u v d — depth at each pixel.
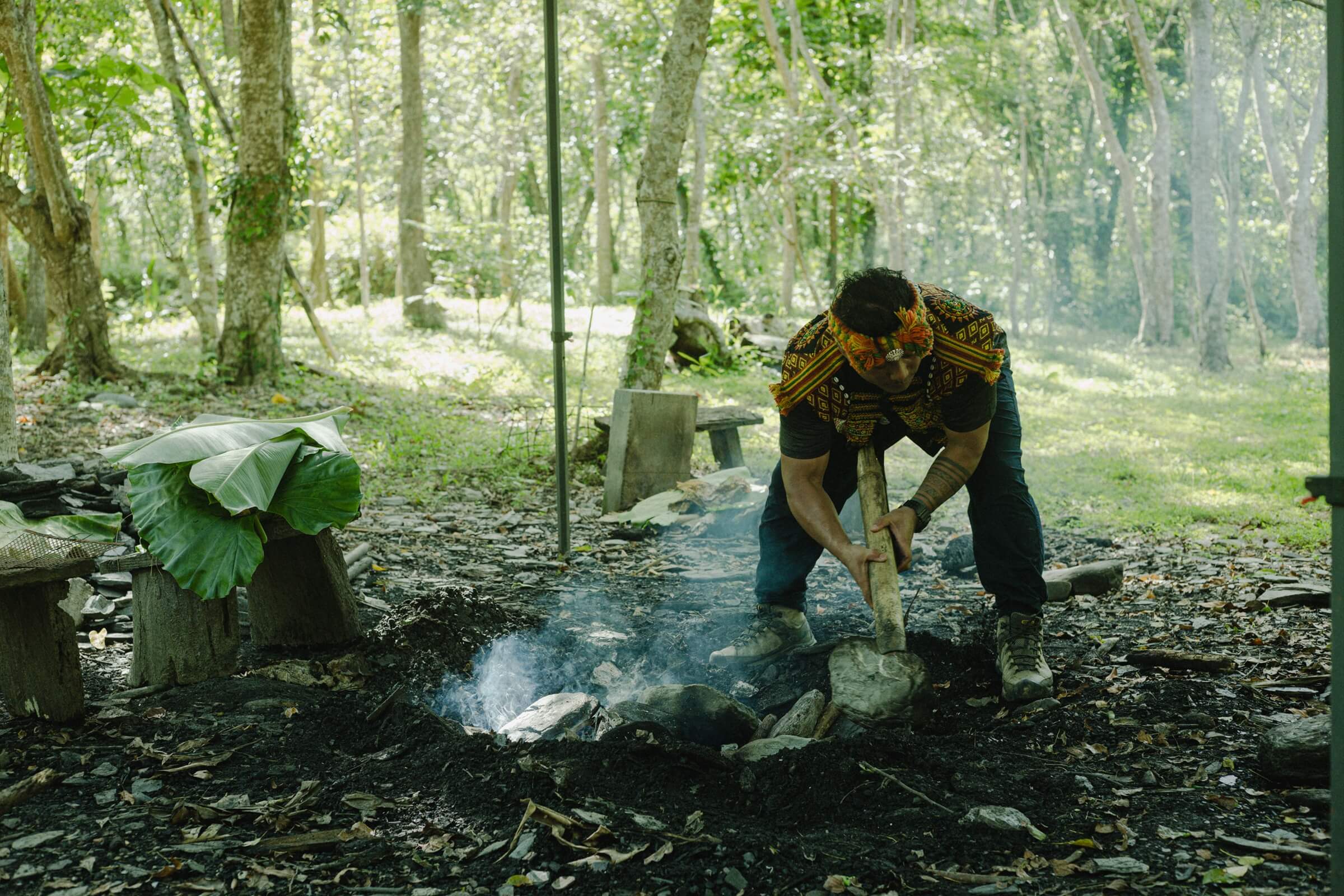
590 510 7.55
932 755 3.13
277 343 12.47
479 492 8.01
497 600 5.13
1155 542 6.69
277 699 3.58
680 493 7.25
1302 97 23.30
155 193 18.66
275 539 3.92
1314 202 25.55
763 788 2.93
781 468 4.11
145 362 13.59
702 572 5.88
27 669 3.31
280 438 3.86
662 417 7.48
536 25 20.12
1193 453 10.07
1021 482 3.85
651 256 8.92
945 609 5.08
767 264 27.17
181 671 3.69
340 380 12.85
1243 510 7.51
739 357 15.26
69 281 11.63
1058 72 27.17
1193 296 21.75
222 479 3.57
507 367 14.30
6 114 11.60
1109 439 10.91
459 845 2.67
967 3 26.70
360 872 2.55
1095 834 2.71
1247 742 3.26
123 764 3.07
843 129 20.03
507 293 24.48
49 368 12.21
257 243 12.18
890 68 19.73
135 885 2.48
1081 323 30.56
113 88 12.04
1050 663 4.16
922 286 3.52
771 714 3.77
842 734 3.44
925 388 3.50
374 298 28.58
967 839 2.69
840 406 3.62
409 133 18.91
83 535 3.49
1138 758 3.18
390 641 4.04
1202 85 17.72
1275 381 16.50
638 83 23.50
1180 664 4.03
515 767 2.97
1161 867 2.53
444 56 21.64
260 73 11.85
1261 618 4.80
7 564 3.16
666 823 2.74
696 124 18.92
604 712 3.54
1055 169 29.98
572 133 25.73
